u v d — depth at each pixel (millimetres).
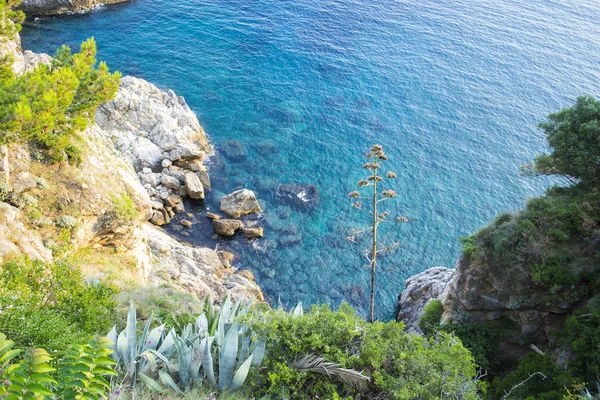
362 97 62188
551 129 33156
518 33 74125
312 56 68938
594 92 61938
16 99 24500
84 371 10359
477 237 32312
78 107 29188
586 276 28766
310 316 18516
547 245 29734
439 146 55969
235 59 67688
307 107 60406
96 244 31141
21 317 13984
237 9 79438
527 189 51500
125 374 15742
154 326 20203
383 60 68500
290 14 78500
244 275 42125
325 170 52781
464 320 32656
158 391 15328
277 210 48219
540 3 82500
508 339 31578
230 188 49562
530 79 64750
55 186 28984
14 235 24719
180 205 46531
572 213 30125
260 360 17000
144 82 55906
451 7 81625
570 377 23266
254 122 57906
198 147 52344
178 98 57531
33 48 66312
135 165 47312
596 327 25703
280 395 15852
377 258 45281
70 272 18812
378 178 31016
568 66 66688
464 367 17344
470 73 66125
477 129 57938
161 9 78562
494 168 53625
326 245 45875
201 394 15852
